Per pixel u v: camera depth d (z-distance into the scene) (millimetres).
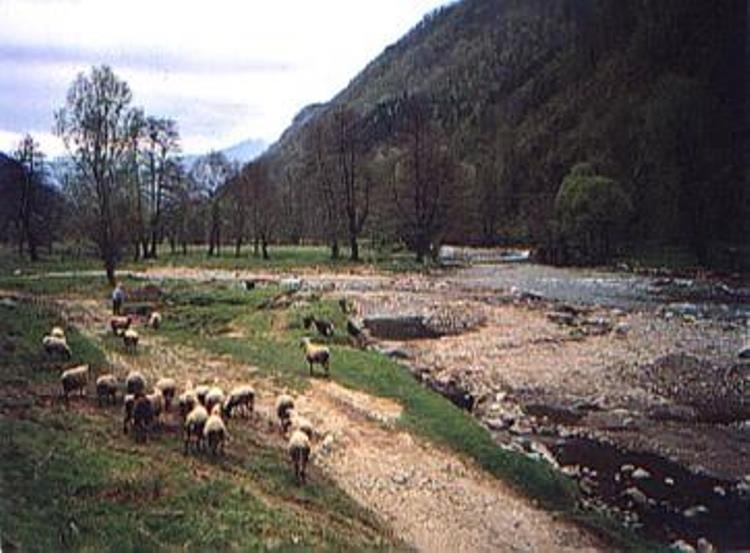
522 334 42219
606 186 51688
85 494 14633
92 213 64250
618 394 29656
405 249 90312
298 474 18328
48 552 12008
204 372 29141
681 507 19109
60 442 17078
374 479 19469
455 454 21609
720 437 24609
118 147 63750
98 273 64125
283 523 14711
